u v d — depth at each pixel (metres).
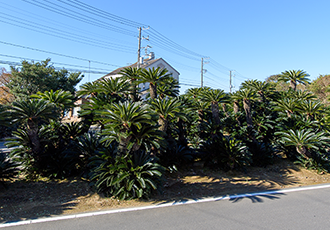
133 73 8.13
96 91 7.17
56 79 20.59
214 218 4.30
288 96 10.89
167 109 6.27
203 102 9.52
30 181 6.46
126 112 4.96
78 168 7.22
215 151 8.53
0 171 5.71
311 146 7.79
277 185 6.97
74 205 4.96
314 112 9.07
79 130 7.73
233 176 7.91
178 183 7.07
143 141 5.35
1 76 24.62
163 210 4.72
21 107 5.57
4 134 16.20
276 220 4.21
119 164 5.39
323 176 8.05
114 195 5.36
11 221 4.07
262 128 10.61
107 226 3.91
